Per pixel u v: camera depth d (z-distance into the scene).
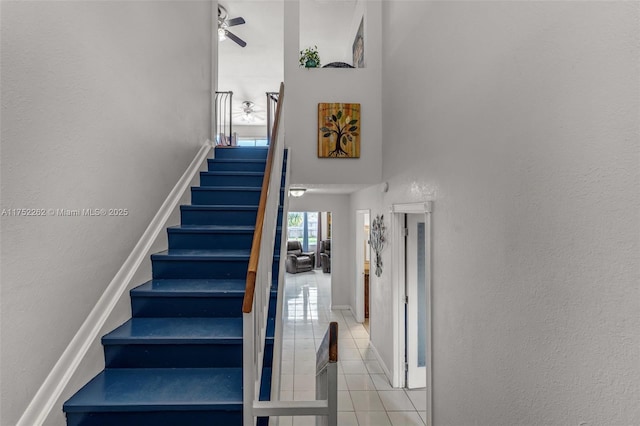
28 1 1.27
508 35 1.50
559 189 1.20
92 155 1.68
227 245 2.59
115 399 1.48
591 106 1.07
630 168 0.94
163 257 2.30
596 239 1.05
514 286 1.46
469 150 1.86
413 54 2.80
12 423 1.21
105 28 1.79
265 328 1.96
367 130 3.99
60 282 1.46
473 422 1.80
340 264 6.64
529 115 1.36
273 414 1.37
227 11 4.79
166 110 2.60
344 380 3.84
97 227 1.73
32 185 1.30
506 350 1.51
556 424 1.21
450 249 2.09
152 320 1.99
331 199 6.64
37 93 1.32
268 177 2.07
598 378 1.04
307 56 4.15
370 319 4.81
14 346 1.22
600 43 1.03
